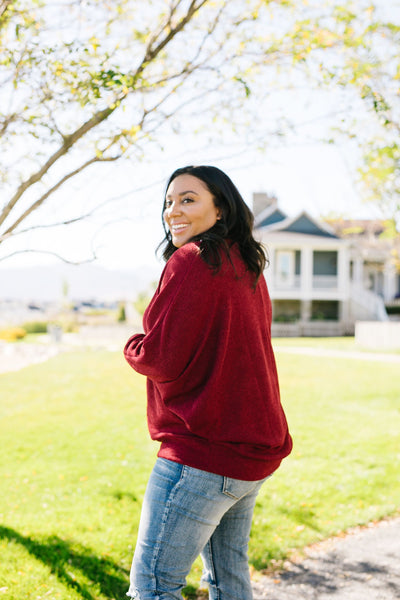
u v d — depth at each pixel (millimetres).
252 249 1699
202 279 1510
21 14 2521
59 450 5750
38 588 2641
